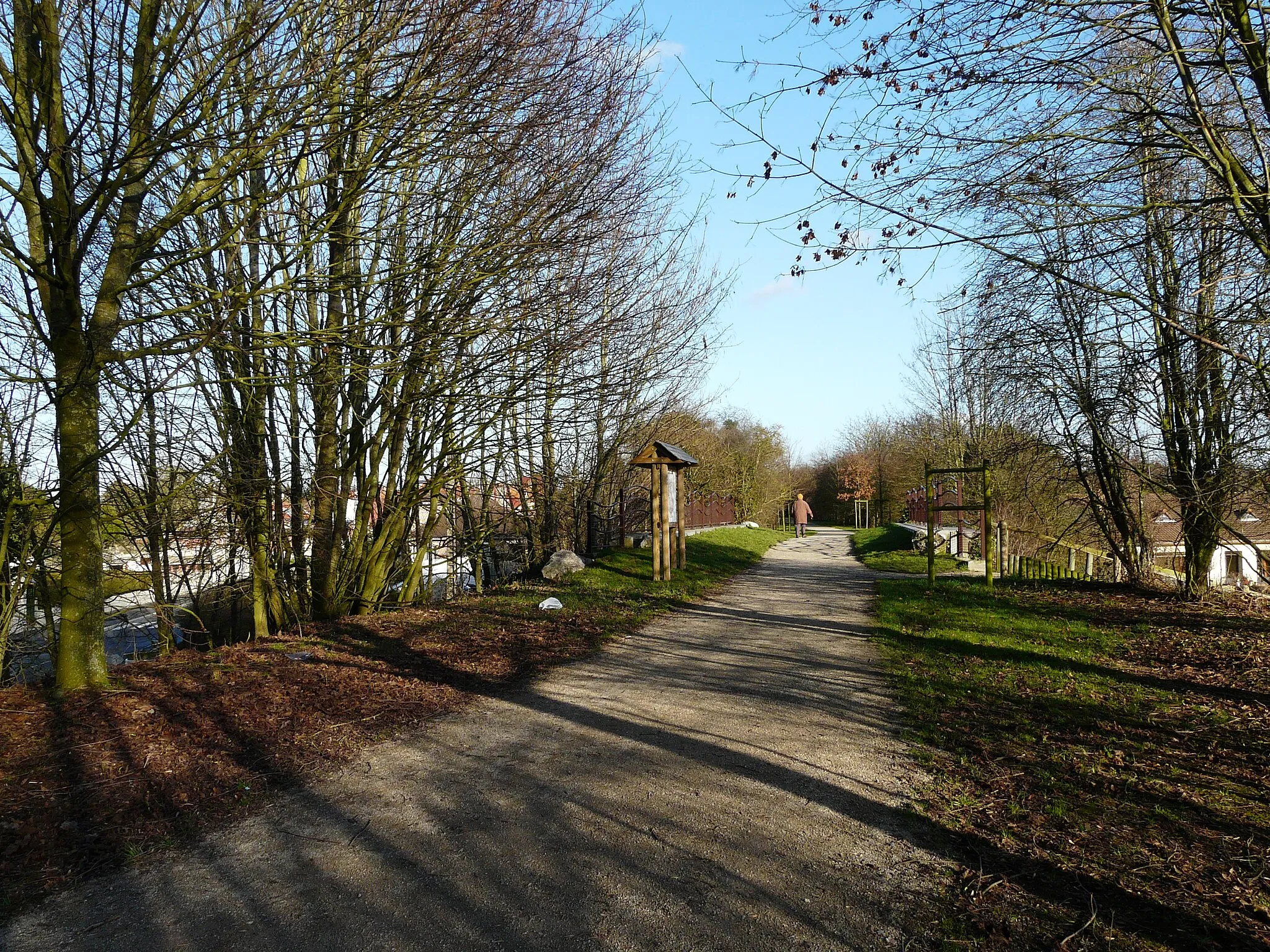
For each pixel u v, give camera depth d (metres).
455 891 3.72
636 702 7.01
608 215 10.52
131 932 3.41
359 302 9.65
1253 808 4.53
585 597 12.92
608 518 20.22
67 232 6.48
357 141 9.22
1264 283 7.50
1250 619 10.42
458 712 6.71
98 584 7.03
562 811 4.64
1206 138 6.16
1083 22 5.80
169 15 7.49
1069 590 13.80
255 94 7.30
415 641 9.35
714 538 25.91
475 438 11.45
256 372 9.16
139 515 8.97
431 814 4.62
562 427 13.02
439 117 8.14
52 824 4.38
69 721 6.00
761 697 7.12
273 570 10.07
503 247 9.34
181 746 5.61
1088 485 14.73
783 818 4.50
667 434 21.20
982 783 4.97
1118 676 7.64
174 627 9.38
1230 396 10.05
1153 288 9.51
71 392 6.73
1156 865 3.87
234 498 9.28
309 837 4.33
